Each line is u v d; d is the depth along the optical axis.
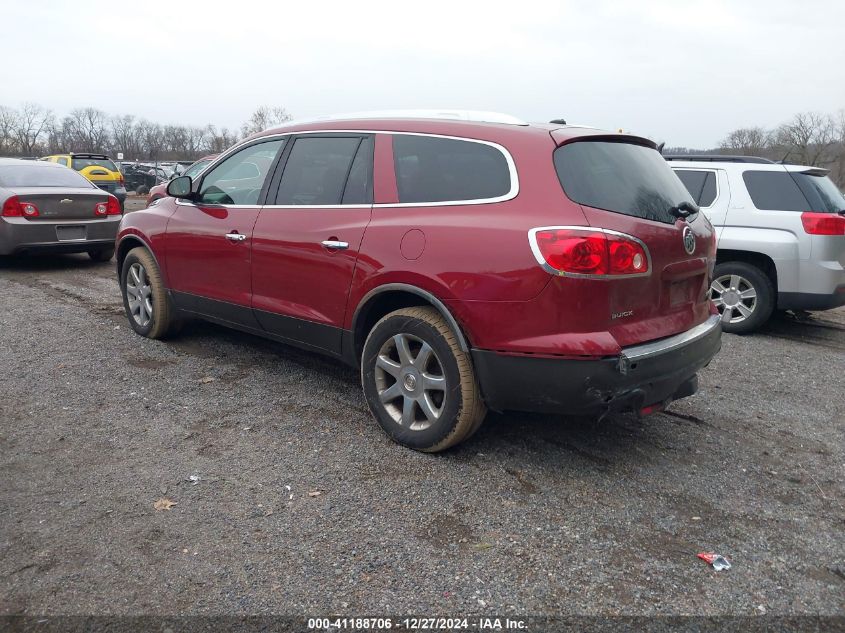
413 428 3.73
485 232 3.33
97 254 10.24
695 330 3.71
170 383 4.74
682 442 4.06
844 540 3.05
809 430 4.34
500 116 3.88
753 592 2.65
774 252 6.62
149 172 32.59
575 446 3.90
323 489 3.32
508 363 3.29
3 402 4.32
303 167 4.39
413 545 2.88
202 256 4.96
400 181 3.82
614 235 3.13
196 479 3.39
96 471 3.45
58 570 2.66
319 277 4.09
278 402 4.44
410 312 3.63
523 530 3.02
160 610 2.46
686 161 7.36
